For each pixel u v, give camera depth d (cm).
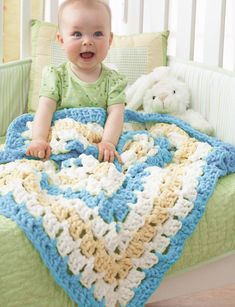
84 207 111
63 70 150
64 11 145
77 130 136
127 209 116
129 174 129
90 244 108
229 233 131
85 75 149
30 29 172
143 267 116
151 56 171
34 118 143
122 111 145
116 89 148
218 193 130
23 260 102
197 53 246
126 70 170
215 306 164
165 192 122
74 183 123
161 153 139
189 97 162
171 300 166
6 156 132
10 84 166
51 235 105
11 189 113
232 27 246
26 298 103
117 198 117
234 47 246
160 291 125
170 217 120
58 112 143
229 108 152
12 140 139
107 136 139
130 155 135
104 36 146
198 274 130
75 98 147
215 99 156
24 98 170
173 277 125
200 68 161
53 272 104
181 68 167
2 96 164
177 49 183
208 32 177
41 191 116
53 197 115
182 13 179
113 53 171
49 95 145
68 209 109
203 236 126
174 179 127
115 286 113
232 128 151
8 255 101
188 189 124
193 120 156
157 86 159
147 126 154
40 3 203
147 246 116
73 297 107
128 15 191
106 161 133
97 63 148
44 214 107
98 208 112
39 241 103
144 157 136
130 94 162
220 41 175
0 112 165
